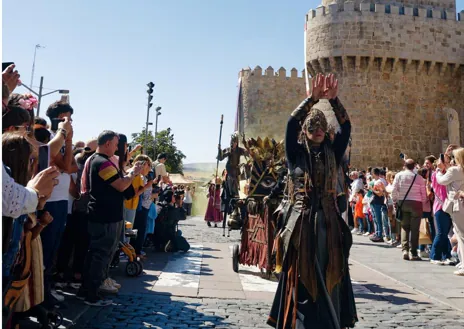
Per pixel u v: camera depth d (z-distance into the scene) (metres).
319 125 3.86
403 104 28.62
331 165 3.88
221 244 12.39
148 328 4.58
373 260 10.08
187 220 24.70
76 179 6.79
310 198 3.82
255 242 7.70
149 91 25.14
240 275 7.78
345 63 28.33
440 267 9.20
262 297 6.23
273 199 7.16
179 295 6.11
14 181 2.96
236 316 5.20
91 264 5.39
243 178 8.90
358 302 6.18
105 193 5.43
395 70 28.47
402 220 10.34
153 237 10.48
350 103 28.39
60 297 5.41
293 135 3.97
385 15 28.12
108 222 5.42
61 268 6.39
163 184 11.69
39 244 4.09
